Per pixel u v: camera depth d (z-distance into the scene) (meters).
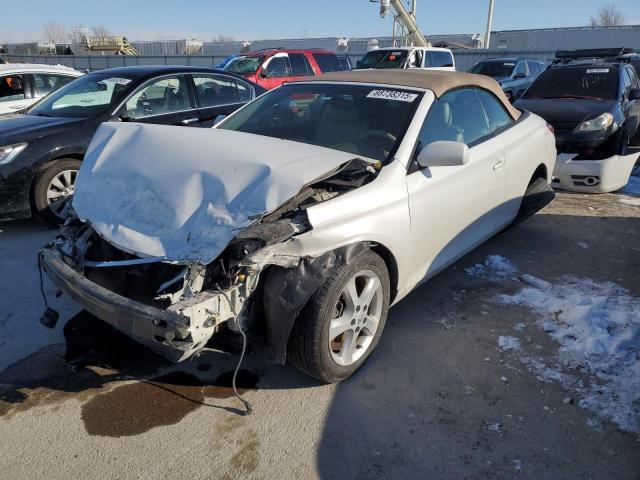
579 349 3.19
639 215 5.75
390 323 3.49
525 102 7.54
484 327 3.45
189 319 2.15
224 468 2.33
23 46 41.16
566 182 6.43
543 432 2.55
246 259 2.29
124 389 2.83
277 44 47.25
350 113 3.49
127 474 2.29
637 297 3.83
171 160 2.83
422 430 2.56
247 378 2.94
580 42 37.28
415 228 3.10
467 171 3.54
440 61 16.11
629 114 7.27
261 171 2.60
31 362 3.04
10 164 4.73
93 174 2.95
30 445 2.44
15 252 4.57
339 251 2.63
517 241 4.96
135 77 5.77
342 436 2.52
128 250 2.44
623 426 2.58
